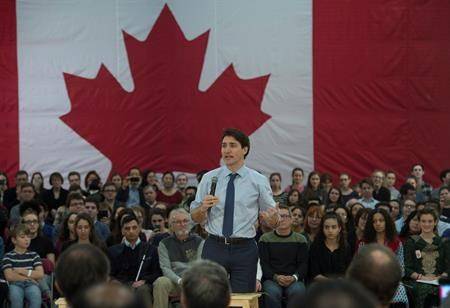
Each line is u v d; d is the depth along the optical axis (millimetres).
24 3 20438
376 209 13766
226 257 9719
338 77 20156
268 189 9750
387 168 20203
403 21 20141
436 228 14742
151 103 20438
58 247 14375
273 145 20219
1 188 19141
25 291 13180
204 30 20281
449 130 20203
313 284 2910
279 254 13461
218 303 4309
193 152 20344
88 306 2881
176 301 12875
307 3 20109
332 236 13406
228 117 20250
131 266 13219
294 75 20172
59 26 20453
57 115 20516
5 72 20500
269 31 20156
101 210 16625
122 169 20469
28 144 20516
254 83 20188
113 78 20438
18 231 13273
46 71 20484
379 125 20219
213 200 9336
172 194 19312
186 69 20344
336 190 18078
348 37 20156
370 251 4148
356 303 2791
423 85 20188
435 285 13047
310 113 20172
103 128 20516
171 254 13055
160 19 20375
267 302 12891
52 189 19031
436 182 20203
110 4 20391
